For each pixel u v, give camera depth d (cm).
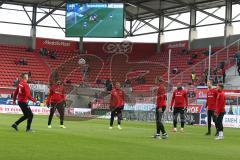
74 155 1004
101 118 3472
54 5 5181
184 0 4584
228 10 4400
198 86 3319
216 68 3550
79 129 1994
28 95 1622
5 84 4703
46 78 4856
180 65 4559
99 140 1420
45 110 4028
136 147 1243
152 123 3044
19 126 1980
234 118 2977
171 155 1082
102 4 4203
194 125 3067
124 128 2256
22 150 1055
